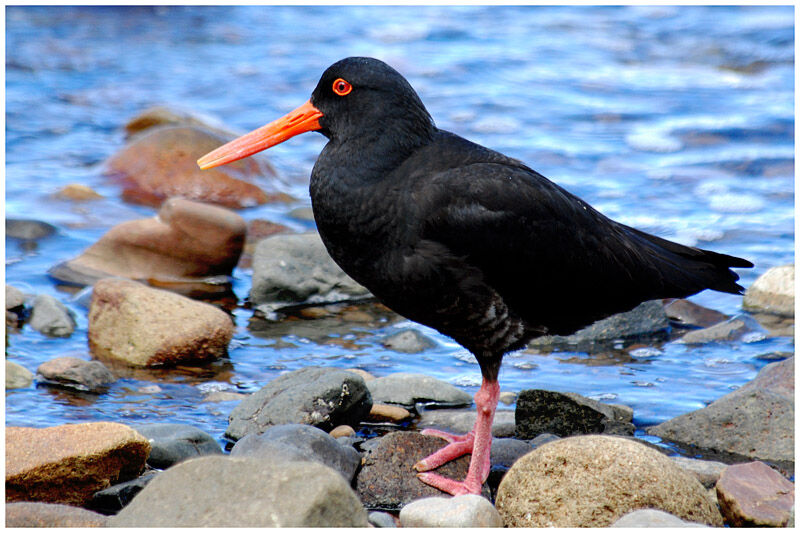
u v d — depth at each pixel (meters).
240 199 17.69
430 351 12.73
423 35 26.62
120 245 14.82
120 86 23.06
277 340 12.95
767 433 9.82
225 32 26.92
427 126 9.60
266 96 22.59
